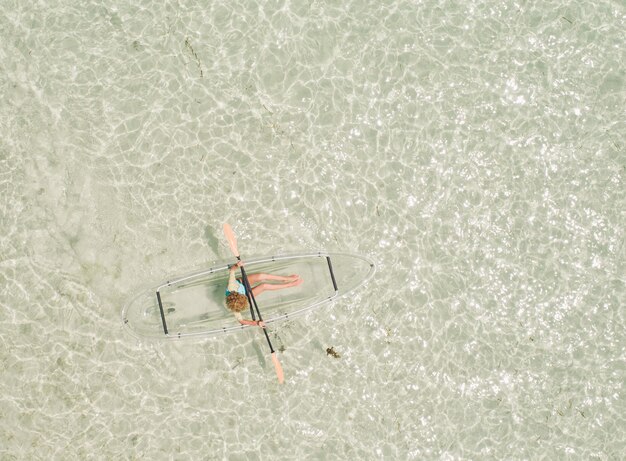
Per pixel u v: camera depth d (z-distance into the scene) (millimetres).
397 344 7398
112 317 7270
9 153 7359
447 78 7621
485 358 7430
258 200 7484
